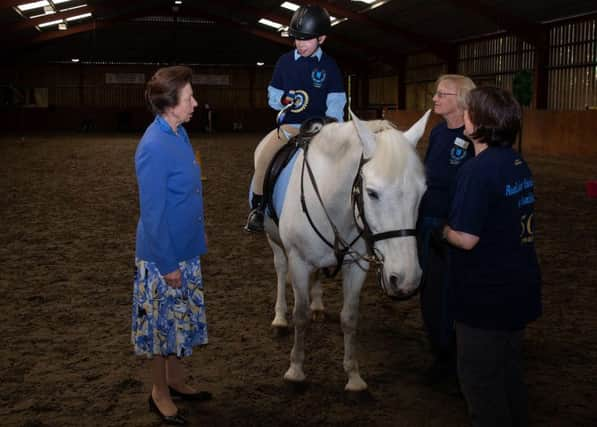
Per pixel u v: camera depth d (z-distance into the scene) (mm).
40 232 8055
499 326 2488
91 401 3449
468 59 28016
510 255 2488
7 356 4055
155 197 2949
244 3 31156
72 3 28484
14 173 14516
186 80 3039
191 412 3359
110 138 29828
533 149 21297
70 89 38562
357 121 2943
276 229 4137
